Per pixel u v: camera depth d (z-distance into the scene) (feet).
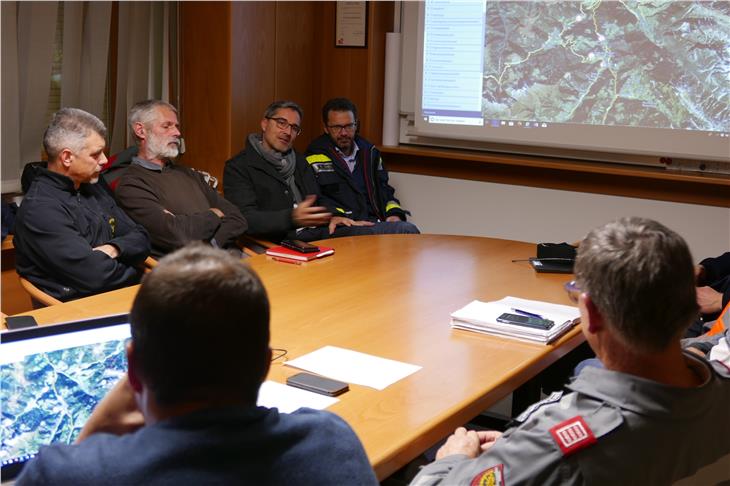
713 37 15.06
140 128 12.92
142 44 15.98
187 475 3.25
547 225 16.93
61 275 10.58
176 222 12.38
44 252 10.50
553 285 9.75
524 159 16.80
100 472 3.26
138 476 3.23
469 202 17.66
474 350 7.38
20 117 14.32
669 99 15.60
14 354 4.53
